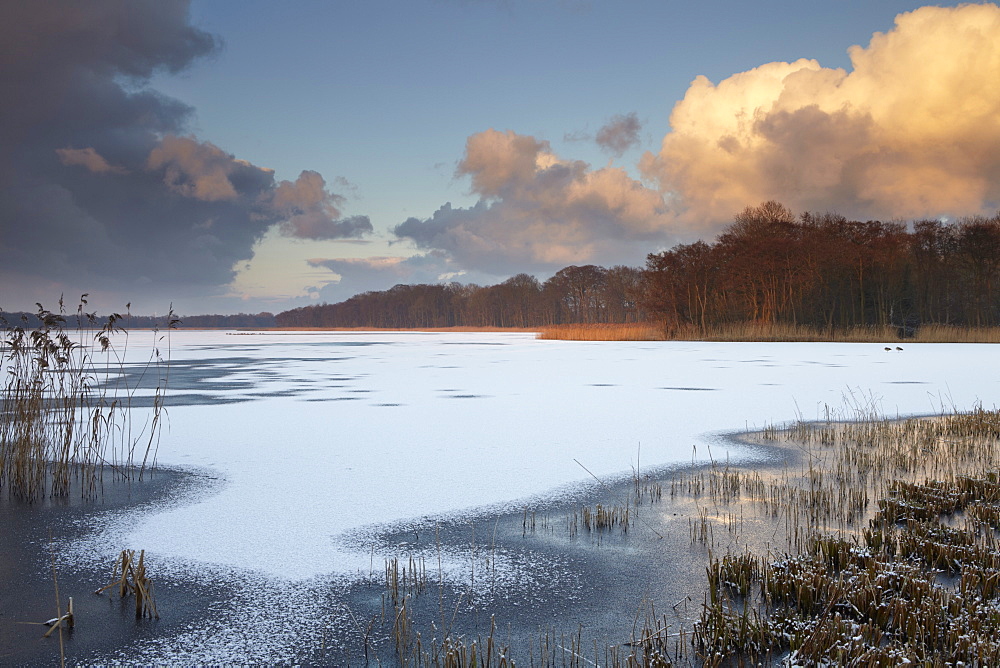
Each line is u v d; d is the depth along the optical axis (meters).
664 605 4.84
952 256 50.38
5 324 8.92
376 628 4.49
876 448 10.20
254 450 10.09
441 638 4.34
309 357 33.62
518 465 9.16
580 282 107.44
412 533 6.41
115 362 29.75
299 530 6.48
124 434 11.30
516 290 127.00
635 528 6.54
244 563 5.64
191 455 9.73
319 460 9.43
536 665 3.96
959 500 7.17
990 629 4.11
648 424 12.34
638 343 44.44
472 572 5.45
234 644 4.27
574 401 15.42
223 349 44.00
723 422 12.56
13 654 4.13
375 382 19.92
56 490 7.83
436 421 12.66
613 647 4.16
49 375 9.01
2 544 6.11
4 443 8.61
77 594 5.05
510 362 28.05
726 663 4.00
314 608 4.80
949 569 5.31
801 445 10.51
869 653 3.80
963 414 13.16
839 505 7.15
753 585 5.16
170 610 4.76
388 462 9.30
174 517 6.87
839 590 4.68
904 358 28.00
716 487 8.02
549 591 5.09
